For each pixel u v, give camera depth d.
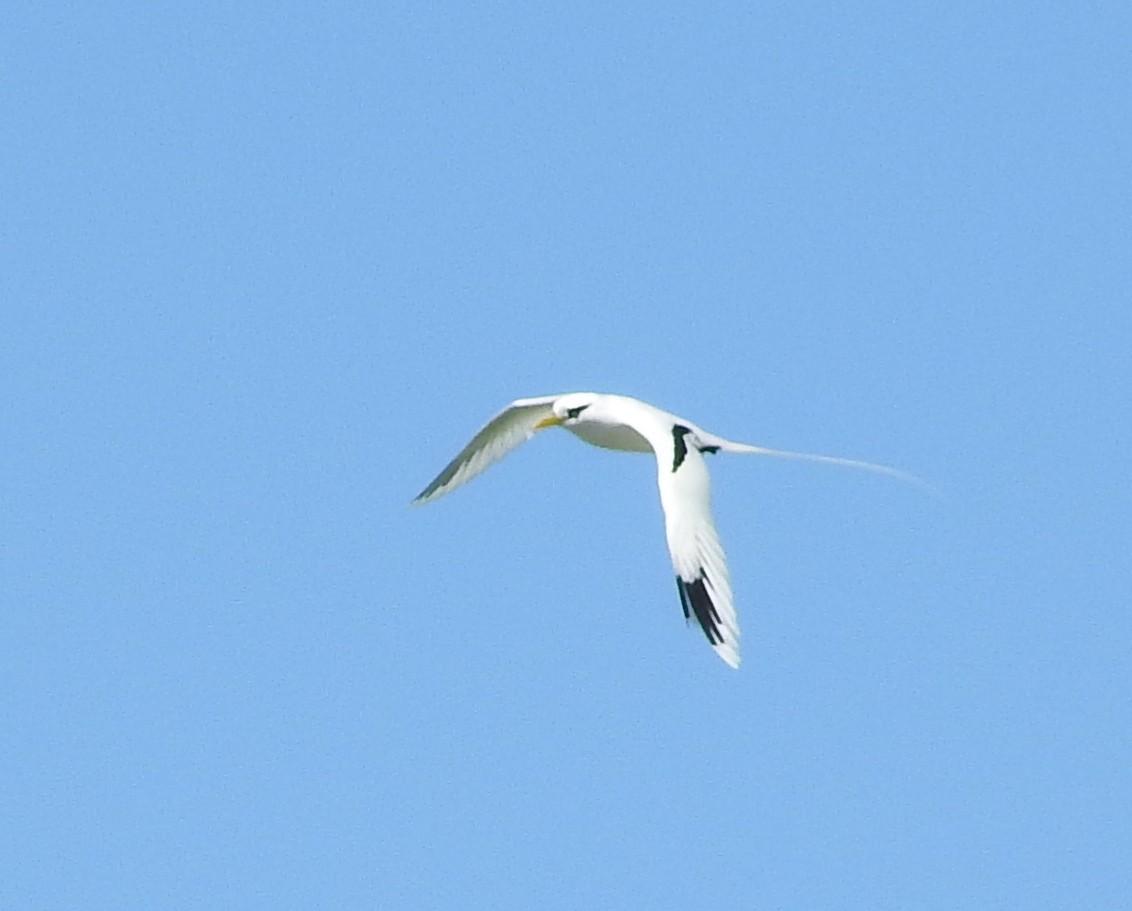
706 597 19.72
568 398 22.62
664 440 21.03
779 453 21.64
